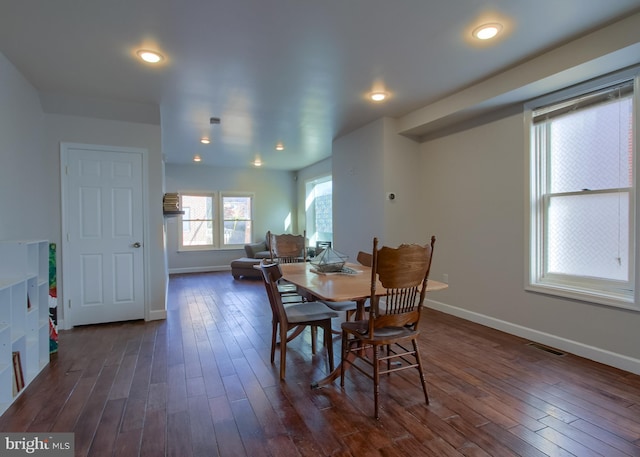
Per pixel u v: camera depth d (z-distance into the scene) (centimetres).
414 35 248
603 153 285
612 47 236
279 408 213
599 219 289
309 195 834
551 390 233
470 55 279
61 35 243
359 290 221
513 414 205
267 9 215
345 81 329
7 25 229
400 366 272
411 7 215
